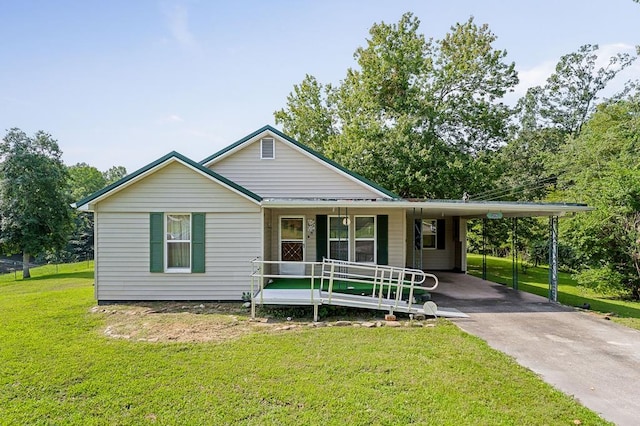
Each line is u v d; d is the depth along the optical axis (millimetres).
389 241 12109
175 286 10328
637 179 12758
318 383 5043
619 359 6098
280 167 13086
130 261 10273
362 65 22328
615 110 23125
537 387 4953
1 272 32125
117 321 8406
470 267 22438
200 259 10312
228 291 10328
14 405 4504
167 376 5297
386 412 4285
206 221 10328
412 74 21844
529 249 23328
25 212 27312
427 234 18000
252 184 13055
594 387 5031
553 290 10852
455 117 22328
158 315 8930
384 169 18906
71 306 10055
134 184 10242
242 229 10336
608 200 13258
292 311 9141
